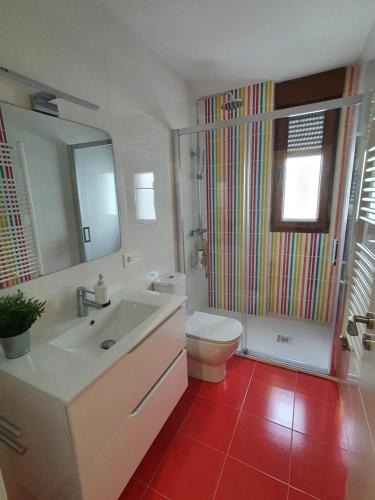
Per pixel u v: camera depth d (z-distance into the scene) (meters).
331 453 1.38
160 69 1.87
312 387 1.85
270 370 2.05
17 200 1.04
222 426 1.56
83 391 0.83
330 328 2.55
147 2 1.34
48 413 0.83
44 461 0.93
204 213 2.73
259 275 2.79
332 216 2.38
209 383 1.92
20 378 0.86
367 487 0.73
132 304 1.45
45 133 1.12
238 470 1.32
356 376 1.33
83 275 1.35
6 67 0.97
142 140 1.74
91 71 1.32
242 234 2.66
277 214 2.57
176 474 1.31
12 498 1.09
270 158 2.46
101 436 0.94
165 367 1.35
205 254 2.81
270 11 1.42
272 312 2.85
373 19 1.49
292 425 1.56
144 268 1.84
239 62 1.96
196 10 1.40
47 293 1.18
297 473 1.29
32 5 1.04
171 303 1.42
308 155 2.35
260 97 2.34
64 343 1.13
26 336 0.98
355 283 1.40
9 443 0.91
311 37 1.66
